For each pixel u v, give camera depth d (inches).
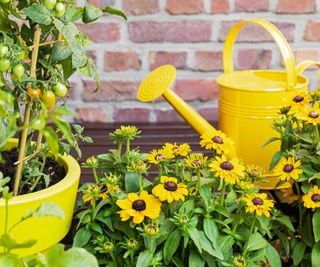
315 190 39.8
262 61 73.7
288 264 44.4
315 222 39.5
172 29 71.8
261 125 50.9
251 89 50.0
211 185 41.1
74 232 43.2
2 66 33.1
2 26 37.4
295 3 72.2
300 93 44.0
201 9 71.3
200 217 39.5
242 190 39.5
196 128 53.3
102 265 40.4
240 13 72.1
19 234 35.2
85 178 52.8
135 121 73.9
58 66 40.9
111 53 72.0
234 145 52.2
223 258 37.4
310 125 43.4
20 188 38.4
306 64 54.1
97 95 73.0
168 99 53.7
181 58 72.8
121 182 42.5
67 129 27.9
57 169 41.2
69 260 27.6
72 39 35.7
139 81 73.2
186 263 39.9
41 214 28.7
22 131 36.8
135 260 39.1
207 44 72.6
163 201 39.4
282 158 43.4
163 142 62.6
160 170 40.8
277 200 49.0
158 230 36.6
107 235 40.2
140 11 70.9
